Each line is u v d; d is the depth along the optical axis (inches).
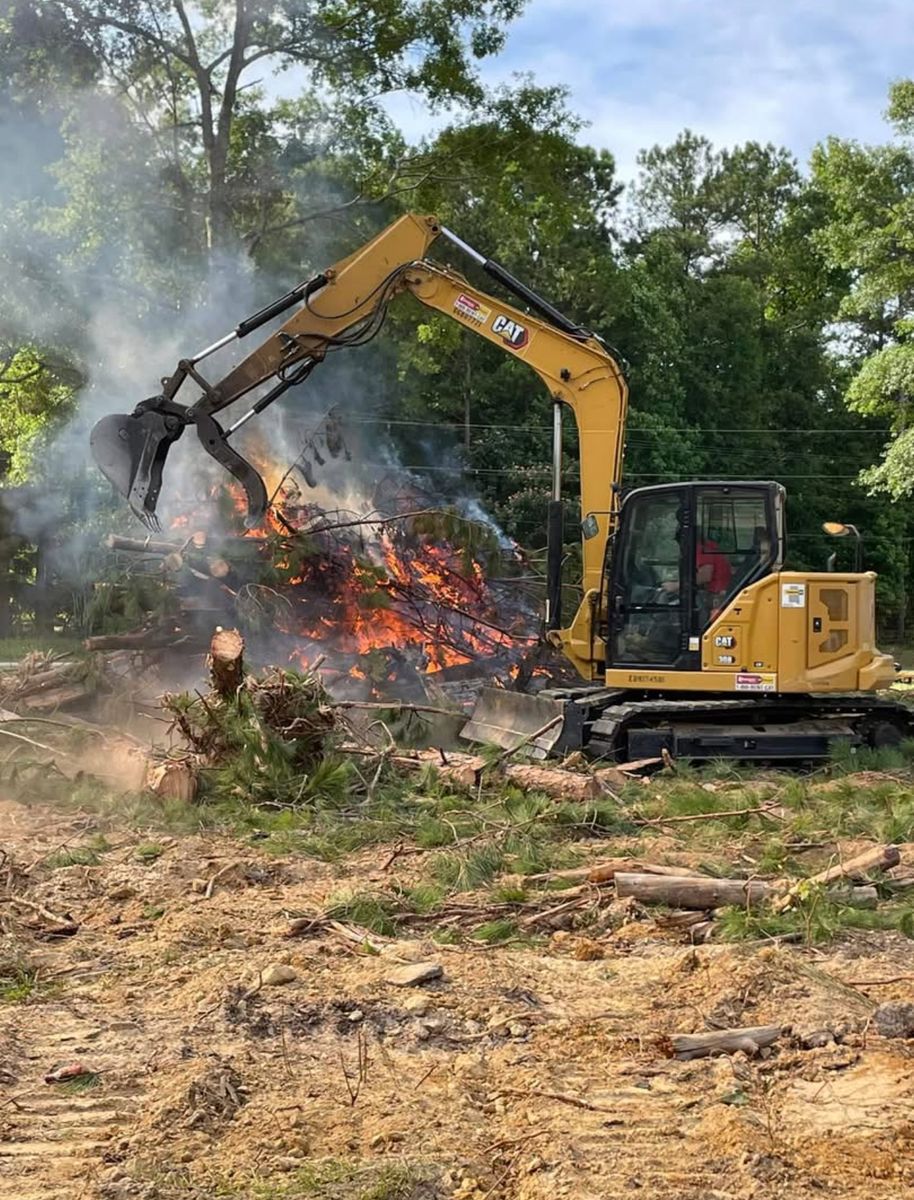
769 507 505.0
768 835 376.8
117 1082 204.4
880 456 2234.3
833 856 342.3
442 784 429.1
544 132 1130.7
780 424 2292.1
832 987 239.9
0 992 248.8
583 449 543.5
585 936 290.2
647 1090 200.2
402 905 306.2
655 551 516.4
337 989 243.6
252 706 427.5
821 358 2393.0
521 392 1681.8
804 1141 179.5
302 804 413.7
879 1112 188.9
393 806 414.3
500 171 1130.7
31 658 613.6
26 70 1019.9
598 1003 241.0
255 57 1080.8
